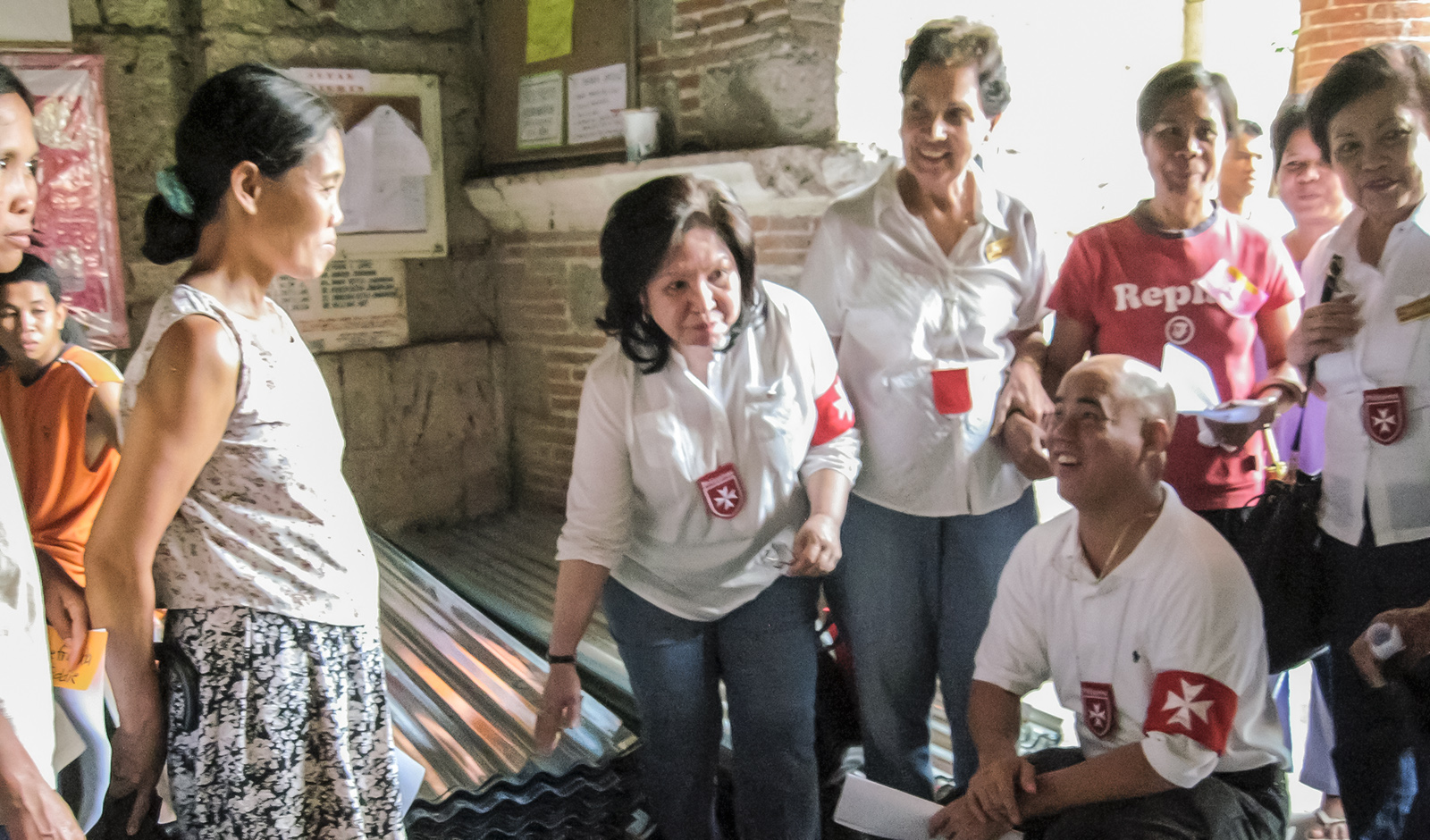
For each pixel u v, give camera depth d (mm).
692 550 2025
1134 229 2191
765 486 2000
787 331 2010
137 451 1374
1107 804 1701
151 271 4129
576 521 2025
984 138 2146
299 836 1533
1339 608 1982
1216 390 2141
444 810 2422
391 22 4535
